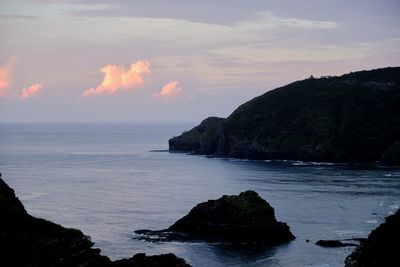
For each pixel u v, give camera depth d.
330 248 82.62
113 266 58.47
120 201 124.00
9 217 56.00
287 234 88.12
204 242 85.94
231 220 89.56
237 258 77.56
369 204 118.62
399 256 60.12
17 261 52.78
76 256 54.81
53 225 58.59
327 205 117.62
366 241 66.50
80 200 124.88
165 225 97.88
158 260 63.03
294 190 140.25
